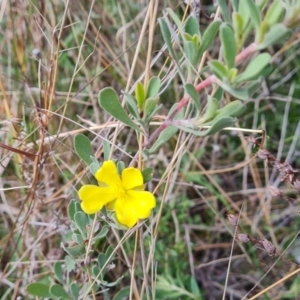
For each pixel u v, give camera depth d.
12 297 0.22
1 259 0.22
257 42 0.11
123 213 0.14
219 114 0.12
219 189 0.27
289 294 0.24
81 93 0.26
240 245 0.25
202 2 0.32
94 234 0.17
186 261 0.27
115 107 0.13
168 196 0.26
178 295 0.23
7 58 0.27
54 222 0.22
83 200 0.13
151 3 0.16
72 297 0.19
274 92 0.32
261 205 0.28
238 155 0.30
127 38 0.28
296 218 0.27
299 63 0.31
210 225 0.28
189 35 0.12
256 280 0.26
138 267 0.24
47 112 0.20
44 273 0.22
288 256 0.26
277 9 0.11
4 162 0.22
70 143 0.24
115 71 0.28
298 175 0.29
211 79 0.12
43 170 0.23
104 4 0.28
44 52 0.24
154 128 0.27
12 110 0.24
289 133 0.31
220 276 0.27
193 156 0.27
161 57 0.29
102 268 0.17
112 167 0.13
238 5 0.13
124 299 0.22
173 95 0.29
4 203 0.24
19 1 0.24
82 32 0.28
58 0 0.27
